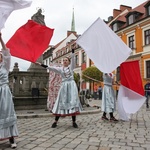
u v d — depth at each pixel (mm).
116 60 6453
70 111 5645
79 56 40156
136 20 26578
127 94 7129
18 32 4840
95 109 10078
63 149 3744
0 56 4117
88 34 6363
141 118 7859
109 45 6488
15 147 3838
